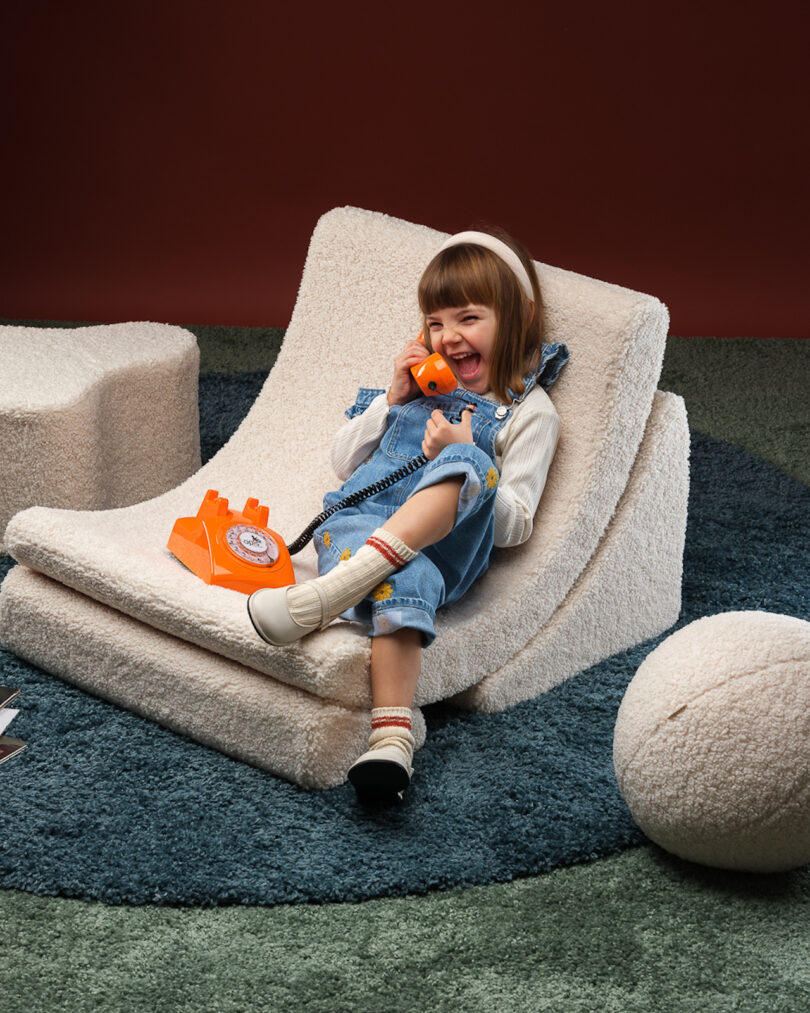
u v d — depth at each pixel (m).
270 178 6.68
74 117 6.50
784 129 6.66
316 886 2.04
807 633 2.07
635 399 2.67
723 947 1.95
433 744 2.50
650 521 2.86
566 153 6.71
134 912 2.00
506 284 2.61
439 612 2.55
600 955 1.92
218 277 6.12
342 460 2.80
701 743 2.00
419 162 6.73
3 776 2.34
